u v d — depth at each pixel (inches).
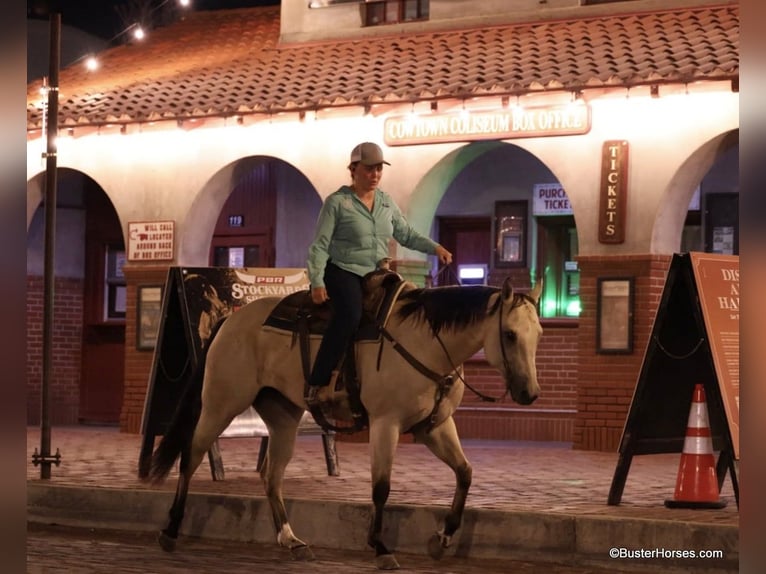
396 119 674.2
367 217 373.1
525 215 751.7
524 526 375.9
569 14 705.6
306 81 720.3
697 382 408.2
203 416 395.2
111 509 445.1
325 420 377.7
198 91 744.3
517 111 644.1
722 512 382.0
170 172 740.7
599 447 629.3
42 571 344.8
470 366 734.5
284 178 822.5
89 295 872.3
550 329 720.3
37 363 868.0
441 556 373.4
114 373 862.5
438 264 772.6
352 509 401.4
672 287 397.4
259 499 417.4
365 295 366.9
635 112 625.6
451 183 771.4
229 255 840.3
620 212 626.2
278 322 383.9
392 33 754.8
